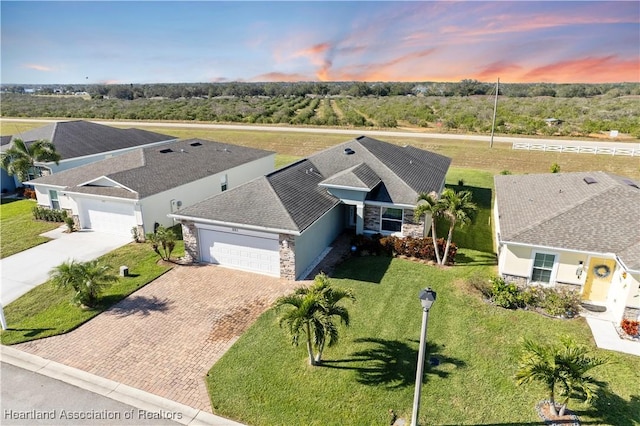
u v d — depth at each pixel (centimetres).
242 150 3353
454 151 4559
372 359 1195
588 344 1253
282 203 1770
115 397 1066
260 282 1678
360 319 1406
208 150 3170
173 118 7394
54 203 2609
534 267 1542
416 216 1816
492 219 2566
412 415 952
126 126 6500
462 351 1230
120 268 1734
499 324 1368
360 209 2050
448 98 9344
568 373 922
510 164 4147
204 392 1077
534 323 1371
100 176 2419
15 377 1145
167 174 2495
